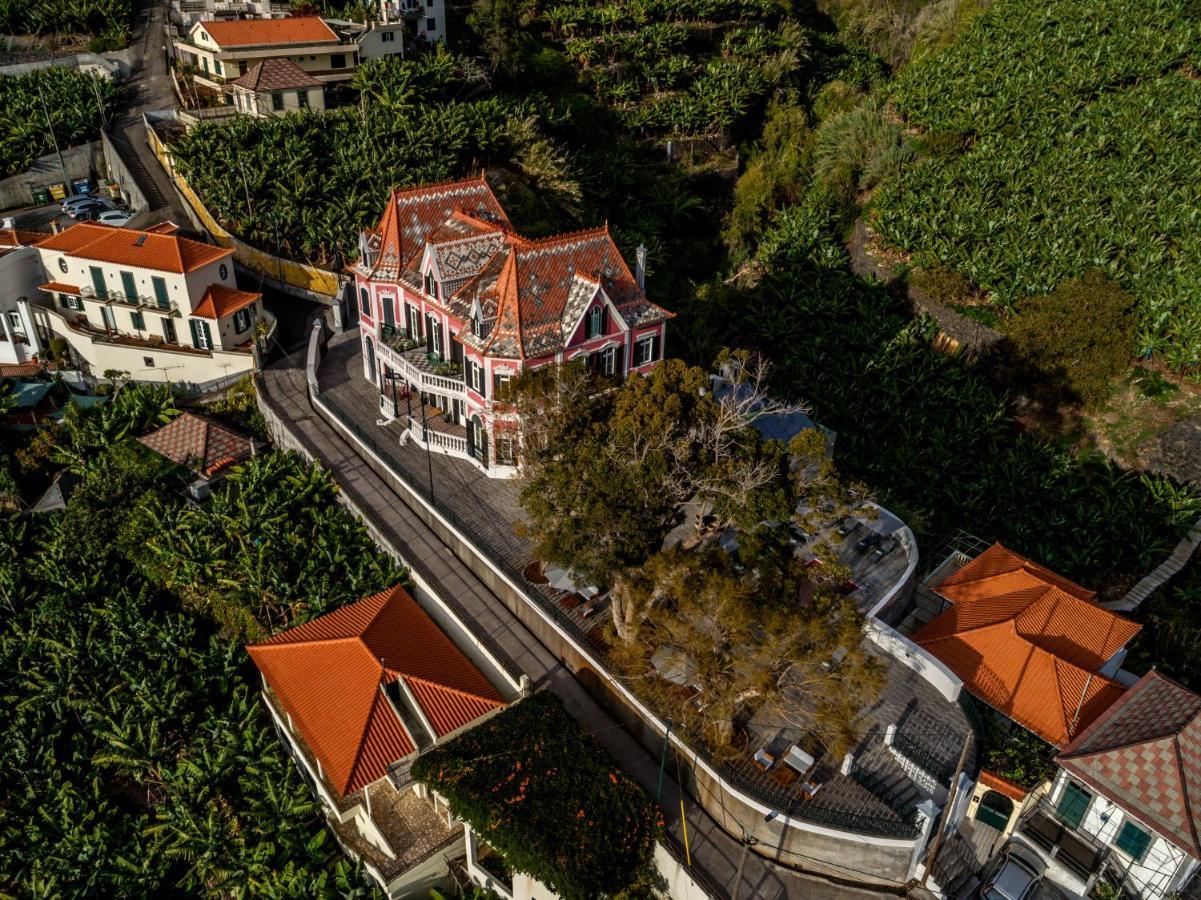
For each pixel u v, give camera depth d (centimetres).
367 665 4097
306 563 4888
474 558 4728
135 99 9794
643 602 3681
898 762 3694
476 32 10250
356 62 9494
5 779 4284
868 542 4775
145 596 5084
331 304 7088
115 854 3950
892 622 4600
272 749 4216
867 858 3434
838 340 7556
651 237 8762
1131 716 3719
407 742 3900
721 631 3419
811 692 3572
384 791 4050
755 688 3319
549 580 4456
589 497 3669
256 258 7406
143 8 11800
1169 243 7481
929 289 7762
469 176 8056
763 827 3494
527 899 3644
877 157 9069
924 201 8244
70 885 3869
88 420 5944
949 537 5912
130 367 6600
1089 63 9319
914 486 6253
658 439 3762
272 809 3994
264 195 7538
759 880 3462
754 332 7800
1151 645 5259
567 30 10606
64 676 4572
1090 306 6844
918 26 12144
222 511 5172
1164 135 8294
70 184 8875
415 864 3762
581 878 3256
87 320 6756
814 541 4688
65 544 5303
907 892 3494
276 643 4369
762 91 10250
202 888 3984
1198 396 6556
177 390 6431
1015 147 8612
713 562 3469
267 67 8675
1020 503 6109
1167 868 3400
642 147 9844
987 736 3859
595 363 5003
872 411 6819
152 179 8475
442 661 4244
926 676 4091
